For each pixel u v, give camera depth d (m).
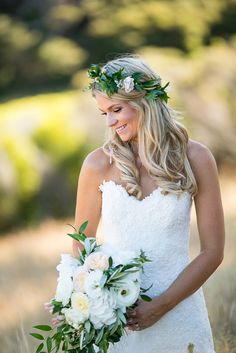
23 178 16.48
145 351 3.92
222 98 19.84
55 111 17.38
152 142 3.87
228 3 25.59
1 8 27.31
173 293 3.77
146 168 3.89
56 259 10.88
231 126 19.69
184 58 21.77
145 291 3.73
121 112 3.84
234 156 19.56
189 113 19.20
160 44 24.95
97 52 25.00
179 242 3.93
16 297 7.75
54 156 16.92
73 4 26.91
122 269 3.55
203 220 3.92
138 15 24.89
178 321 3.92
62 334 3.63
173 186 3.85
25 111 17.38
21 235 15.33
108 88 3.79
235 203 14.09
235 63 20.67
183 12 24.97
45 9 27.14
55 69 24.62
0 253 13.05
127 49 24.61
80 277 3.55
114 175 3.98
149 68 3.90
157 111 3.87
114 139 3.97
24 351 4.82
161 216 3.87
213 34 25.67
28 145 16.78
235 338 5.24
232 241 8.99
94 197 4.05
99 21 25.08
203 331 3.98
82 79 21.14
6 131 16.81
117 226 3.93
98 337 3.53
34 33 25.47
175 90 19.22
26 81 24.64
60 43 24.58
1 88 24.45
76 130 17.11
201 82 19.89
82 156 17.00
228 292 5.99
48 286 8.29
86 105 17.36
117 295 3.54
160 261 3.88
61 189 16.80
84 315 3.52
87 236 4.08
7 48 24.52
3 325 6.54
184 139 3.93
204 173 3.92
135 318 3.71
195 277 3.81
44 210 16.59
